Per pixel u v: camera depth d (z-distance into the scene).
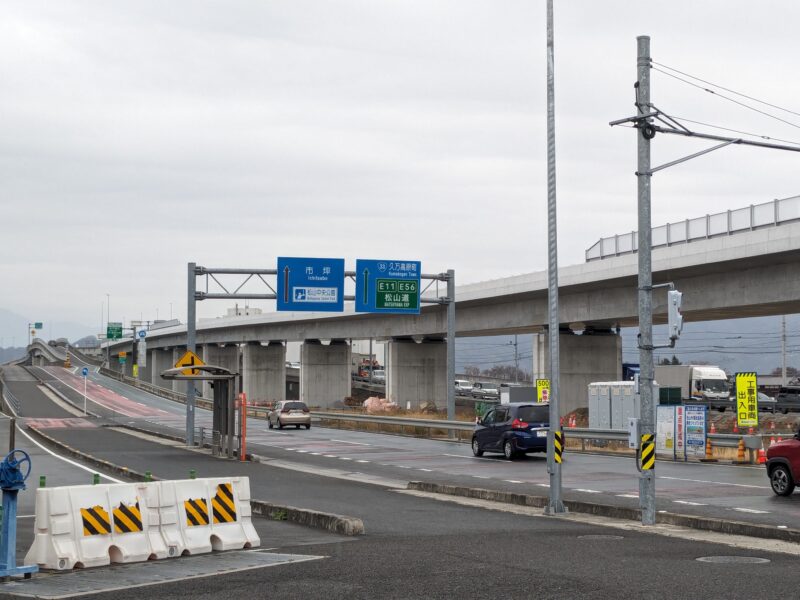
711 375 77.75
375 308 52.09
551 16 22.12
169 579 12.80
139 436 55.28
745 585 11.98
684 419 37.94
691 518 19.22
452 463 37.62
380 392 133.62
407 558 14.49
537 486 28.25
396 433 59.97
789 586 11.91
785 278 44.78
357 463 37.91
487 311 71.88
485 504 23.92
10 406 84.06
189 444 46.28
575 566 13.65
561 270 57.59
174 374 39.31
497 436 39.81
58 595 11.73
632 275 51.59
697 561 14.20
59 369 161.25
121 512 14.33
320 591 11.68
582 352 62.84
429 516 21.30
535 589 11.74
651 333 19.92
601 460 38.09
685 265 46.97
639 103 20.03
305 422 65.06
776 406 74.38
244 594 11.56
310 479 31.09
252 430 64.00
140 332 126.75
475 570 13.27
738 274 47.56
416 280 52.81
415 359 85.06
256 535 16.06
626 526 19.41
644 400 19.78
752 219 43.91
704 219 46.94
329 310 51.25
